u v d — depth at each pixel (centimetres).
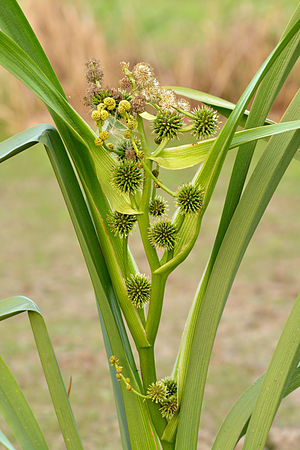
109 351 91
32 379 261
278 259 383
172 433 86
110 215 83
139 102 81
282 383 80
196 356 84
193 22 683
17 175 574
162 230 82
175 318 314
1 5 81
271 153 84
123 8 713
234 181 85
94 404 242
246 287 349
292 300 329
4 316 83
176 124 81
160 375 258
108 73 562
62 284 358
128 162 82
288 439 210
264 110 85
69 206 82
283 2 639
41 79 79
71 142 83
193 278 365
